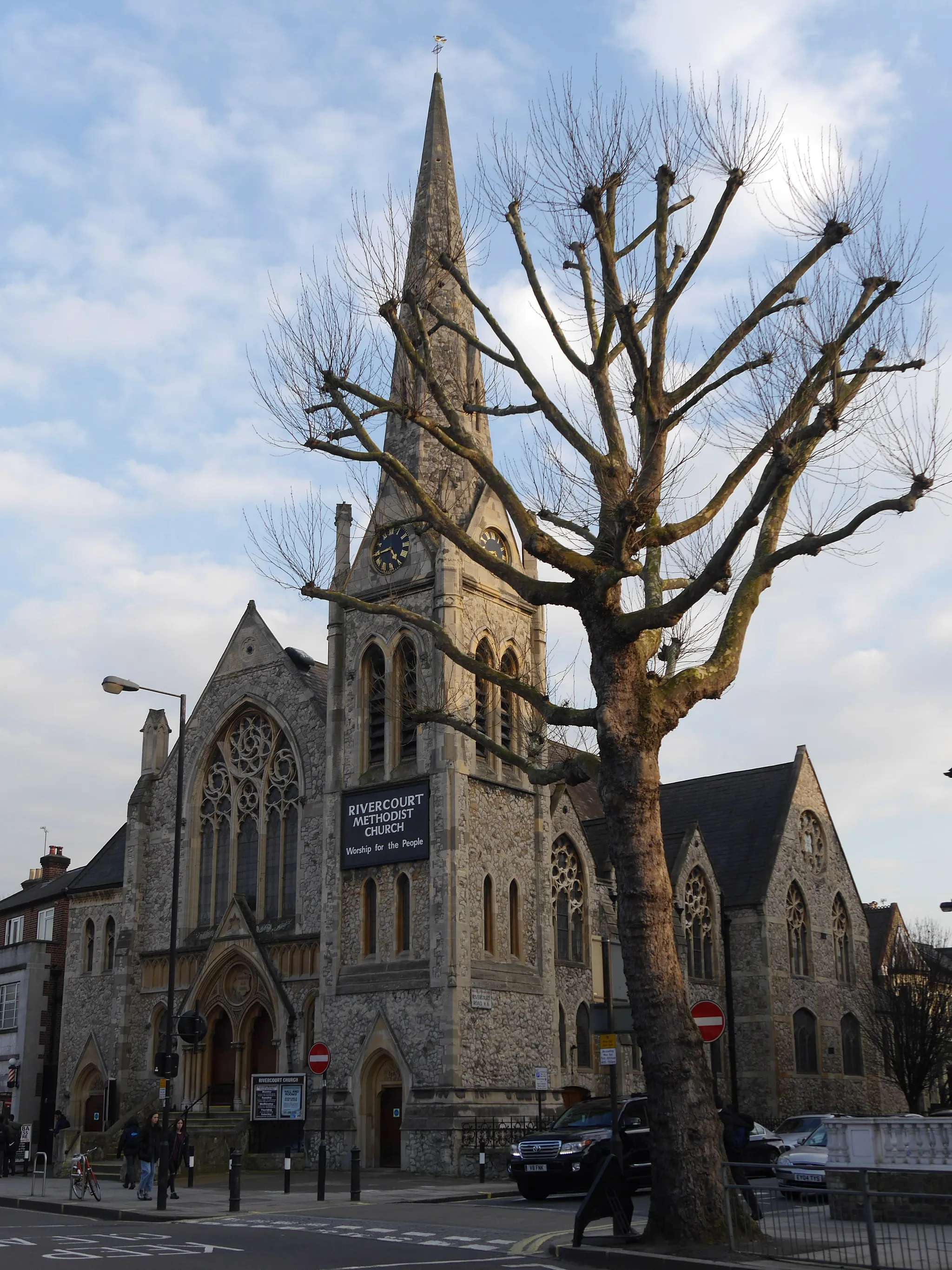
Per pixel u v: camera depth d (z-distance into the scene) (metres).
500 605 44.00
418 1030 38.38
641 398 20.14
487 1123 37.50
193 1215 24.80
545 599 20.05
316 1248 18.20
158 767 51.25
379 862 40.88
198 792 48.78
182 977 46.59
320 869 43.66
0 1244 19.36
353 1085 39.34
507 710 43.56
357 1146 38.00
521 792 43.00
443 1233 20.45
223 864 47.53
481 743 22.02
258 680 47.84
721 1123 17.59
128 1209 26.19
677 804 63.69
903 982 57.56
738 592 20.17
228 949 44.34
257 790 47.03
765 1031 53.38
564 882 47.16
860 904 62.12
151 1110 43.44
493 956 40.25
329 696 44.12
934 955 60.44
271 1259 16.67
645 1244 16.86
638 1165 28.20
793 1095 53.66
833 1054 56.94
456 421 21.55
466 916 39.12
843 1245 15.13
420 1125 37.19
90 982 50.62
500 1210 25.03
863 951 61.53
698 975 53.03
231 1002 44.25
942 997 55.22
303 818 44.69
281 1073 41.22
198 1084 44.28
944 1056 54.75
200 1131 41.03
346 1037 40.03
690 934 53.09
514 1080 39.41
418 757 40.94
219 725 48.56
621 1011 19.91
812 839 59.97
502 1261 16.64
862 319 19.72
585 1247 16.80
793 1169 26.72
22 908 63.28
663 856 18.59
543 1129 36.94
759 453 19.25
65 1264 16.08
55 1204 28.20
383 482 44.78
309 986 42.56
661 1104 17.41
